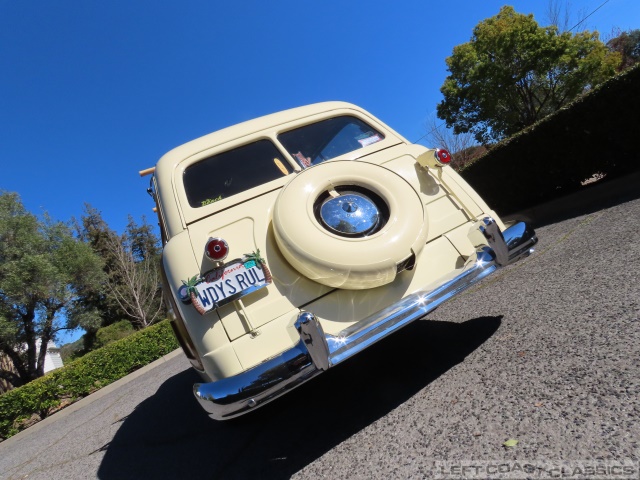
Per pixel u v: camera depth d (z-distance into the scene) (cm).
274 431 302
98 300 2562
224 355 217
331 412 292
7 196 1855
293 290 235
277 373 202
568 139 682
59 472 419
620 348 220
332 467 218
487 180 891
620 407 176
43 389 905
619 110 591
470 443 190
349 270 225
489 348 284
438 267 257
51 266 1742
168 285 257
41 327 1766
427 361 306
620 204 550
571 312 288
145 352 1184
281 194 252
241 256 247
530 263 454
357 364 361
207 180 287
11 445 761
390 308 232
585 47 2086
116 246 2286
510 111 2258
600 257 375
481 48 2208
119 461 377
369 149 316
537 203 804
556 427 178
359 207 247
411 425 227
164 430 422
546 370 227
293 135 319
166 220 275
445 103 2406
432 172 291
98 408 766
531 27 2070
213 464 288
